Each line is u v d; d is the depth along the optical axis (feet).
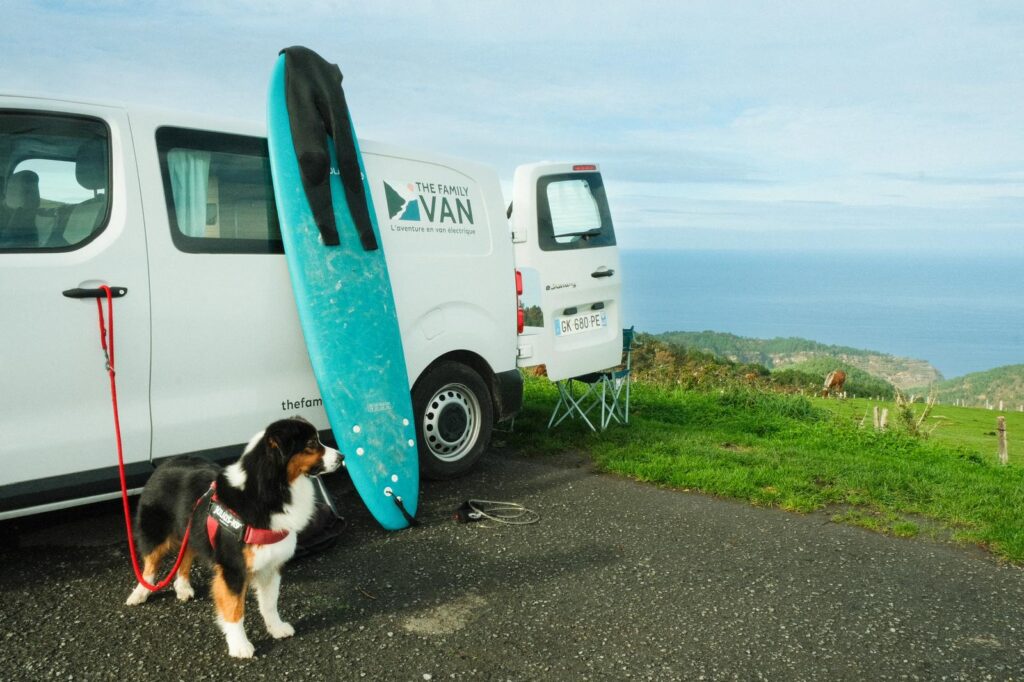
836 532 15.88
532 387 32.68
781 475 19.69
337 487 17.44
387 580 12.53
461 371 18.33
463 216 18.61
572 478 19.25
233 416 13.98
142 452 12.82
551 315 21.29
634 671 9.87
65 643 10.12
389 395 15.48
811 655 10.52
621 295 23.86
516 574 12.97
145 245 12.65
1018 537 15.28
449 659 10.02
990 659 10.59
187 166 13.41
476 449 18.90
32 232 11.57
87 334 11.98
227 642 10.08
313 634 10.59
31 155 11.60
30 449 11.54
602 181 23.47
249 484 9.73
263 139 14.82
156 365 12.87
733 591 12.62
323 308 14.67
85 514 14.96
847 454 23.82
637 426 25.58
